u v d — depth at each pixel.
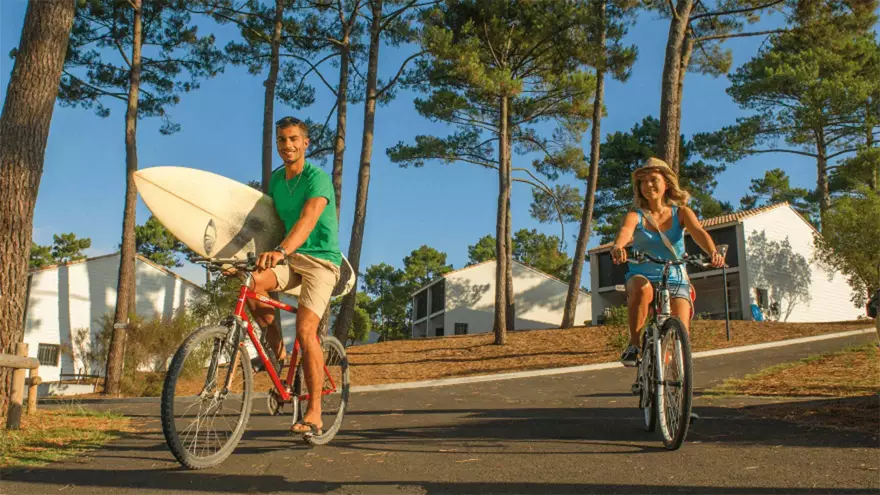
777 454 3.83
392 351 24.52
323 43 23.19
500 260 23.86
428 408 7.52
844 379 8.98
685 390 3.96
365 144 21.11
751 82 35.84
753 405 6.27
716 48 22.84
